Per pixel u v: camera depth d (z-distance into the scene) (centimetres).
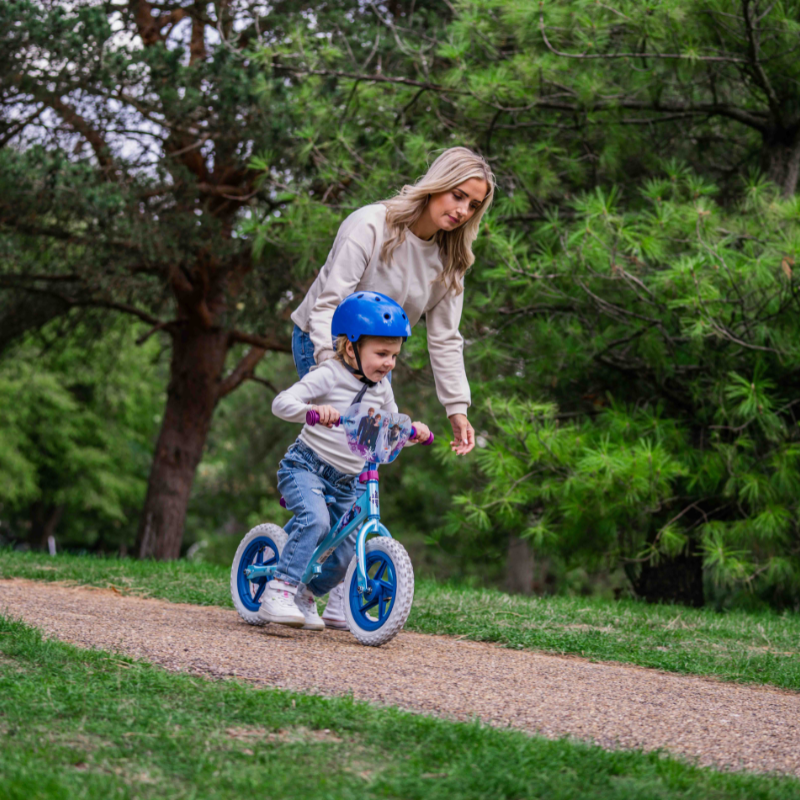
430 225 641
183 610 770
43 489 4350
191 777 330
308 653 559
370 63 1784
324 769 345
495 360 1354
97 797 302
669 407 1420
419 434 633
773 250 1154
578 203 1190
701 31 1298
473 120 1493
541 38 1335
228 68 1706
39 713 385
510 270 1237
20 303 2181
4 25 1593
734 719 480
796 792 358
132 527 5256
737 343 1238
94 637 562
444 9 1944
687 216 1210
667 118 1508
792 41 1285
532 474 1258
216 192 1961
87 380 3847
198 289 2064
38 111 1864
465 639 727
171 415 2220
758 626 891
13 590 838
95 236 1811
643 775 362
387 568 611
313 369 623
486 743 379
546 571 4038
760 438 1325
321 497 634
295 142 1678
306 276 1753
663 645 755
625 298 1295
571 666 618
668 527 1249
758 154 1673
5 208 1761
